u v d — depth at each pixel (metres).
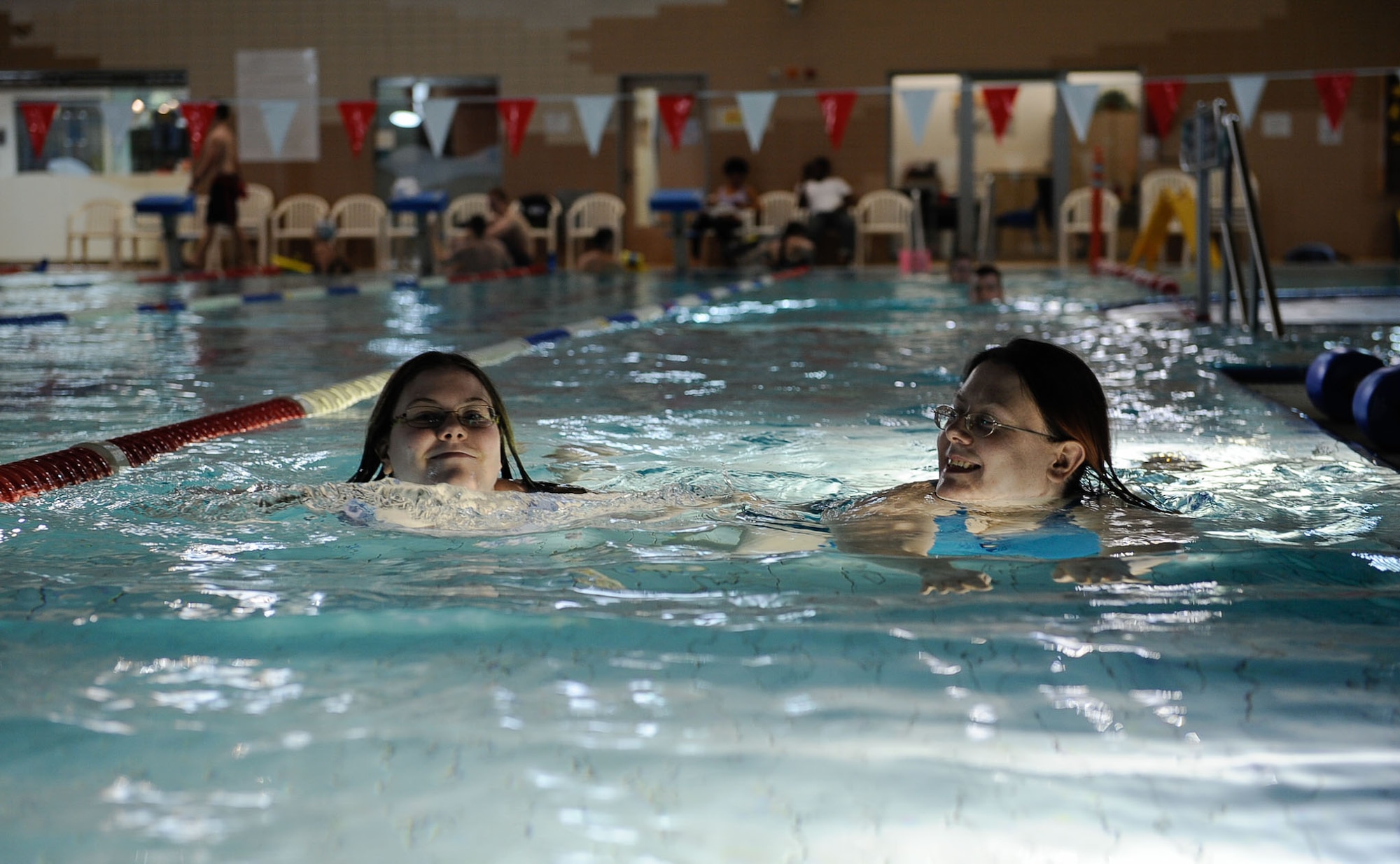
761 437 2.71
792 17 14.95
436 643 1.23
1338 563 1.53
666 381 3.83
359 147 11.43
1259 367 4.07
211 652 1.21
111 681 1.13
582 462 2.39
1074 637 1.24
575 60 15.13
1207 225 6.04
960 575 1.47
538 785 0.93
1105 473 1.88
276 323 6.48
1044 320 6.48
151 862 0.82
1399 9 14.36
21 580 1.46
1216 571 1.49
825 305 7.91
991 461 1.83
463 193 15.45
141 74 15.32
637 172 15.41
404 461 1.95
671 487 2.03
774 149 15.13
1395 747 0.98
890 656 1.18
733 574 1.48
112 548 1.63
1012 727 1.02
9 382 3.80
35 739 1.00
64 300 8.36
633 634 1.25
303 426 2.91
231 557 1.58
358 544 1.64
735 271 13.37
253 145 15.38
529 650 1.21
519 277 12.12
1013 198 15.07
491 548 1.62
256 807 0.89
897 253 15.05
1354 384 2.94
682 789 0.92
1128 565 1.52
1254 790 0.92
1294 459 2.36
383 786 0.92
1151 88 11.11
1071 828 0.86
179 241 13.39
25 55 15.29
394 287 10.30
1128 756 0.97
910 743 0.99
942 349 4.89
